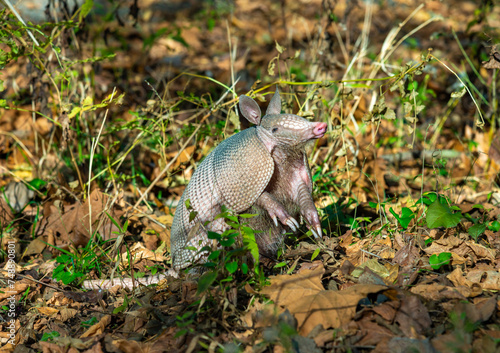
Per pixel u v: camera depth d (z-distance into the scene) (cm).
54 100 684
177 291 423
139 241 566
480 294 374
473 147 696
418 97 752
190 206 405
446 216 438
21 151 708
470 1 1397
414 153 721
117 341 364
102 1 1341
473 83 791
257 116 443
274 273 443
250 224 445
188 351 336
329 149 634
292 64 903
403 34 1136
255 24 1300
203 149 609
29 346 397
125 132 735
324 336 332
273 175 439
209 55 1138
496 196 602
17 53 535
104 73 895
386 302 354
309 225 436
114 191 589
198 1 1544
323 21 679
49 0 671
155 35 812
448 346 306
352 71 760
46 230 568
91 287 466
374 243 475
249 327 355
